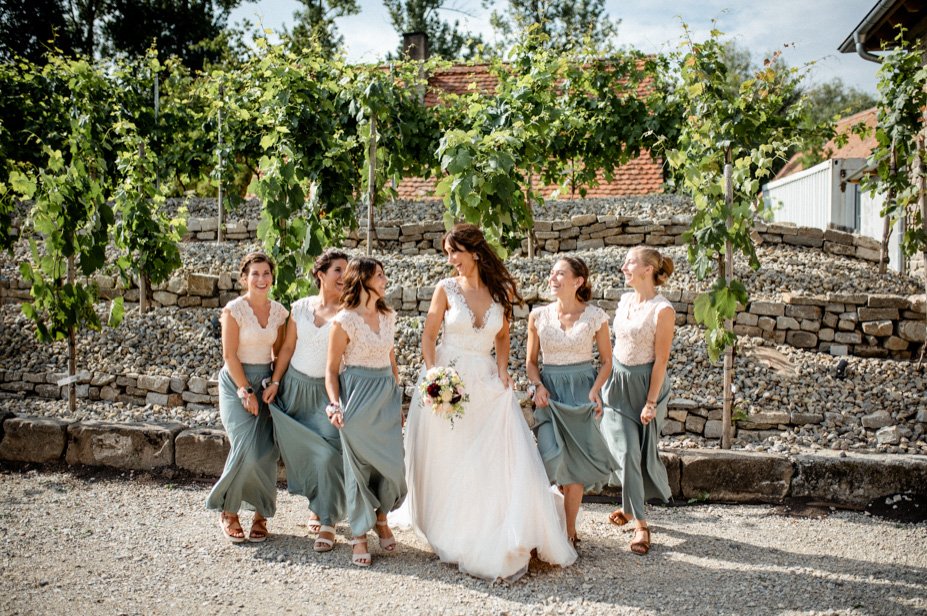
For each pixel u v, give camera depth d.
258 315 3.82
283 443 3.72
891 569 3.47
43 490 4.62
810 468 4.46
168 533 3.90
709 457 4.53
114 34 20.95
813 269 7.50
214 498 3.69
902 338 6.11
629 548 3.75
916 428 5.05
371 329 3.62
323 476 3.65
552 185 12.56
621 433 3.73
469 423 3.55
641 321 3.71
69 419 5.36
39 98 10.19
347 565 3.49
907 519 4.20
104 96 9.00
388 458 3.53
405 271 7.70
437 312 3.72
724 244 4.89
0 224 6.41
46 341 5.51
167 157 10.41
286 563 3.51
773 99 8.71
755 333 6.36
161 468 4.91
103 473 4.91
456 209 4.86
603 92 9.52
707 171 5.06
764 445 4.94
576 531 3.98
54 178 5.40
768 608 3.04
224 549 3.68
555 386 3.79
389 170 9.27
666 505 4.47
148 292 7.43
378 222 9.27
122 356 6.27
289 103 6.44
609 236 8.83
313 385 3.76
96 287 5.88
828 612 3.00
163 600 3.08
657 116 9.23
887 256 7.60
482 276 3.71
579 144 9.79
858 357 6.09
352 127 8.67
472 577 3.36
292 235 5.71
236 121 9.58
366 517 3.49
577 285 3.80
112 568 3.42
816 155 18.81
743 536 3.93
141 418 5.50
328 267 3.86
